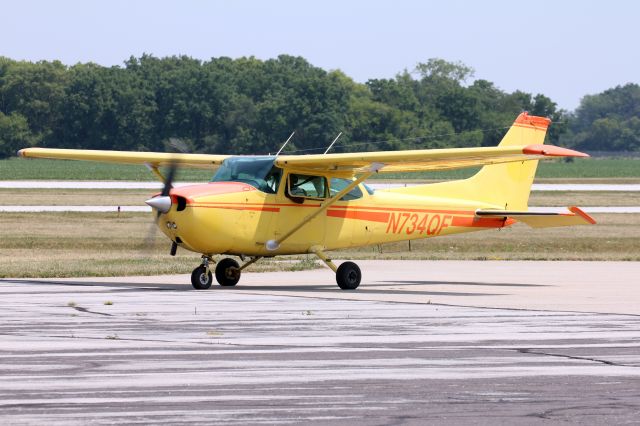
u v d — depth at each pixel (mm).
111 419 20531
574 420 20609
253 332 32156
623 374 25281
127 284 49125
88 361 26672
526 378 24750
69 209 102688
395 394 22922
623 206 118000
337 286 50094
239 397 22578
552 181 184875
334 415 20984
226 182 47625
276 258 67875
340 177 50000
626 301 42375
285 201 47969
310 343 29922
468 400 22375
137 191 134250
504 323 34750
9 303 39875
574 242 81438
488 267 62250
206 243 46125
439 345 29672
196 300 41688
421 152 45500
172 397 22516
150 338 30656
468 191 54219
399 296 44469
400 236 52000
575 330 33000
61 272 53500
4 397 22391
